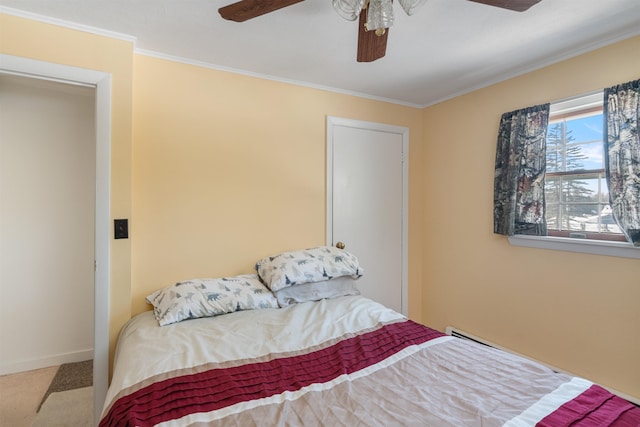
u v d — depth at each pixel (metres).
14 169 2.35
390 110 2.84
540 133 2.03
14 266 2.37
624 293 1.71
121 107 1.74
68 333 2.54
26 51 1.55
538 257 2.10
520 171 2.14
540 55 1.98
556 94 2.00
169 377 1.10
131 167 1.79
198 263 2.06
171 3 1.47
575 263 1.91
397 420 0.88
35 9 1.51
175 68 1.99
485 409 0.92
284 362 1.24
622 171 1.65
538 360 2.09
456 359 1.26
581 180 1.92
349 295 2.14
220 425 0.86
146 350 1.31
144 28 1.68
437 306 2.85
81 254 2.58
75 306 2.56
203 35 1.75
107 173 1.71
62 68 1.62
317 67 2.16
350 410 0.93
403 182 2.91
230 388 1.04
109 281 1.72
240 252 2.20
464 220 2.61
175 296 1.74
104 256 1.71
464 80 2.38
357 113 2.67
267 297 1.91
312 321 1.67
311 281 2.01
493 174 2.38
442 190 2.81
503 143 2.24
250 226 2.23
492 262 2.39
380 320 1.69
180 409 0.93
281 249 2.35
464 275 2.61
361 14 1.26
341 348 1.36
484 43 1.83
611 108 1.69
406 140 2.92
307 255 2.16
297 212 2.41
